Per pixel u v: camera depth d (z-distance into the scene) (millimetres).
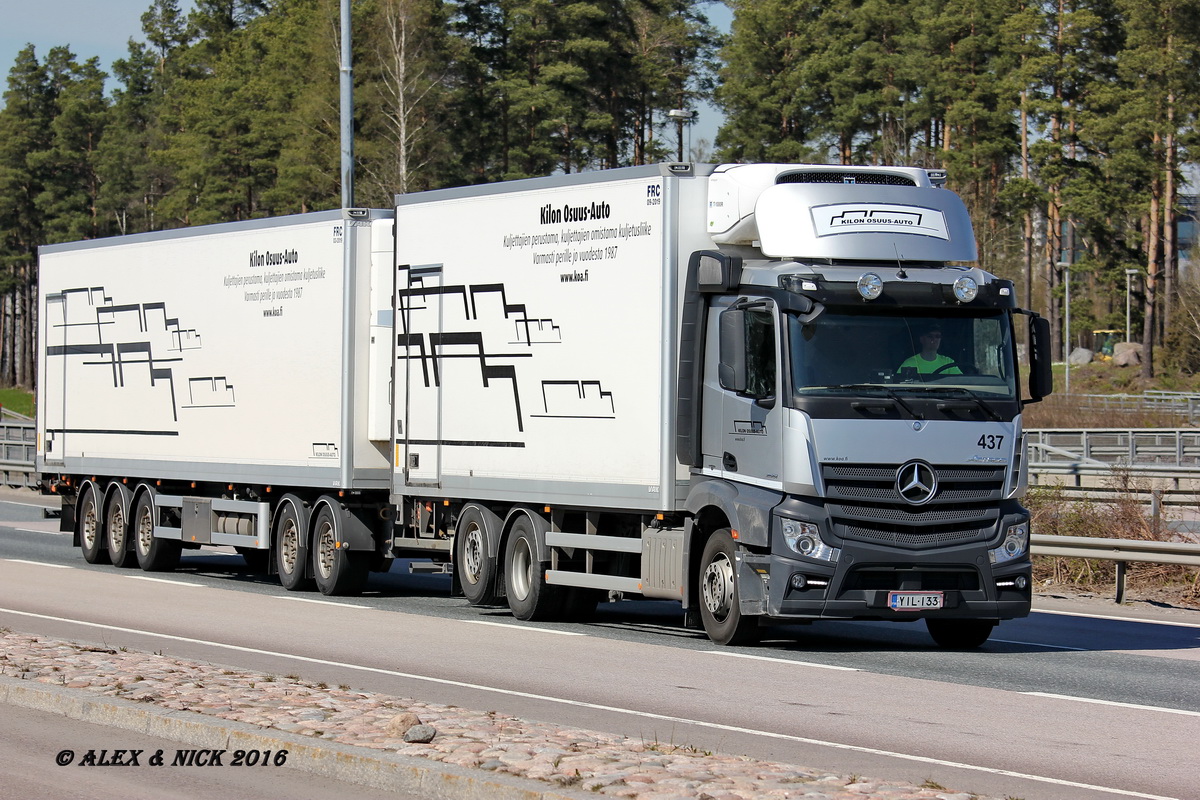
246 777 13375
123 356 36719
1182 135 126375
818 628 26141
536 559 25938
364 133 111375
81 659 19062
